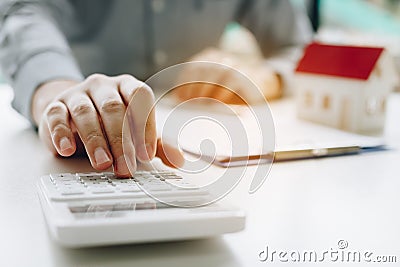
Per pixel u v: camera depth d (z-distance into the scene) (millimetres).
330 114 703
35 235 323
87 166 492
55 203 324
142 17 1174
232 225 299
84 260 288
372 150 584
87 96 473
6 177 458
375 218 368
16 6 812
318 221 359
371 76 667
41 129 546
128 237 284
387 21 1323
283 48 1184
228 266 284
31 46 717
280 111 824
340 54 708
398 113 850
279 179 466
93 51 1148
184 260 290
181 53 1226
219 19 1247
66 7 1044
